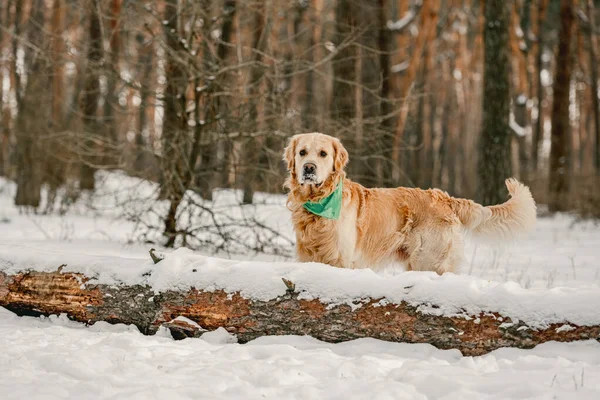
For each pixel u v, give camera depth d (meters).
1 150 19.44
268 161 8.48
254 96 8.18
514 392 3.29
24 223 10.89
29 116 13.33
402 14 19.64
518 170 24.59
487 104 12.14
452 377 3.52
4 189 16.89
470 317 4.01
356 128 8.91
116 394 3.19
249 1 8.96
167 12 8.88
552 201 18.31
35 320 4.83
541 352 3.85
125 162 8.71
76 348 4.05
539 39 26.58
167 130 8.77
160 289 4.55
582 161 37.44
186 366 3.75
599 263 8.68
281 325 4.33
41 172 12.70
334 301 4.24
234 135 8.16
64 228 10.29
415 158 21.83
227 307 4.41
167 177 8.10
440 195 6.23
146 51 8.98
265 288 4.36
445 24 30.42
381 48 13.78
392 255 6.09
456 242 6.06
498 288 4.06
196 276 4.50
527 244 11.20
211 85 8.09
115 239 9.12
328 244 5.50
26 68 11.73
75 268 4.80
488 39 12.12
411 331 4.11
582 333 3.83
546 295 3.97
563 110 18.92
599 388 3.32
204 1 8.34
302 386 3.36
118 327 4.65
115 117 9.64
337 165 5.60
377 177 9.58
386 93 12.38
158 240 8.43
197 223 8.25
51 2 17.30
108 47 8.52
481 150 12.24
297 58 8.52
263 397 3.24
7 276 4.89
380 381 3.46
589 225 14.92
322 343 4.24
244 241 8.49
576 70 31.64
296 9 10.16
